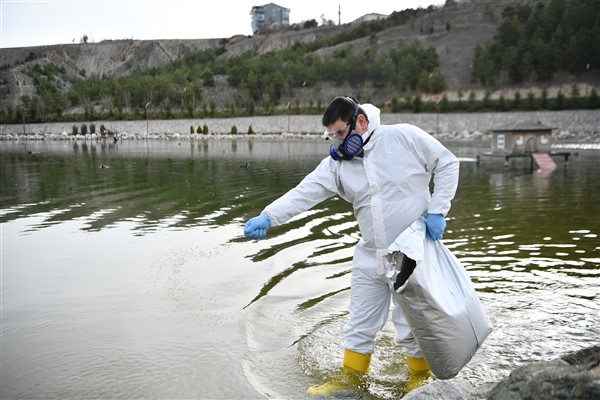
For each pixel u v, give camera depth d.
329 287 5.11
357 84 76.00
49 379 3.34
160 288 5.04
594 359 2.59
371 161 3.25
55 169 17.84
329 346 3.85
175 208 9.48
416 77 69.62
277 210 3.47
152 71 99.62
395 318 3.50
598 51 61.22
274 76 74.56
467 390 2.70
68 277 5.38
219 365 3.52
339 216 8.73
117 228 7.74
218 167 18.12
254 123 60.91
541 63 62.94
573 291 4.82
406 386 3.29
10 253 6.32
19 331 4.07
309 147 32.34
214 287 5.08
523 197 10.53
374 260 3.38
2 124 67.31
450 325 3.03
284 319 4.34
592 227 7.41
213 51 112.50
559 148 27.62
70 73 128.88
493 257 5.98
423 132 3.27
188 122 62.41
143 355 3.66
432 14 94.00
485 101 53.19
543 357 3.57
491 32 79.50
